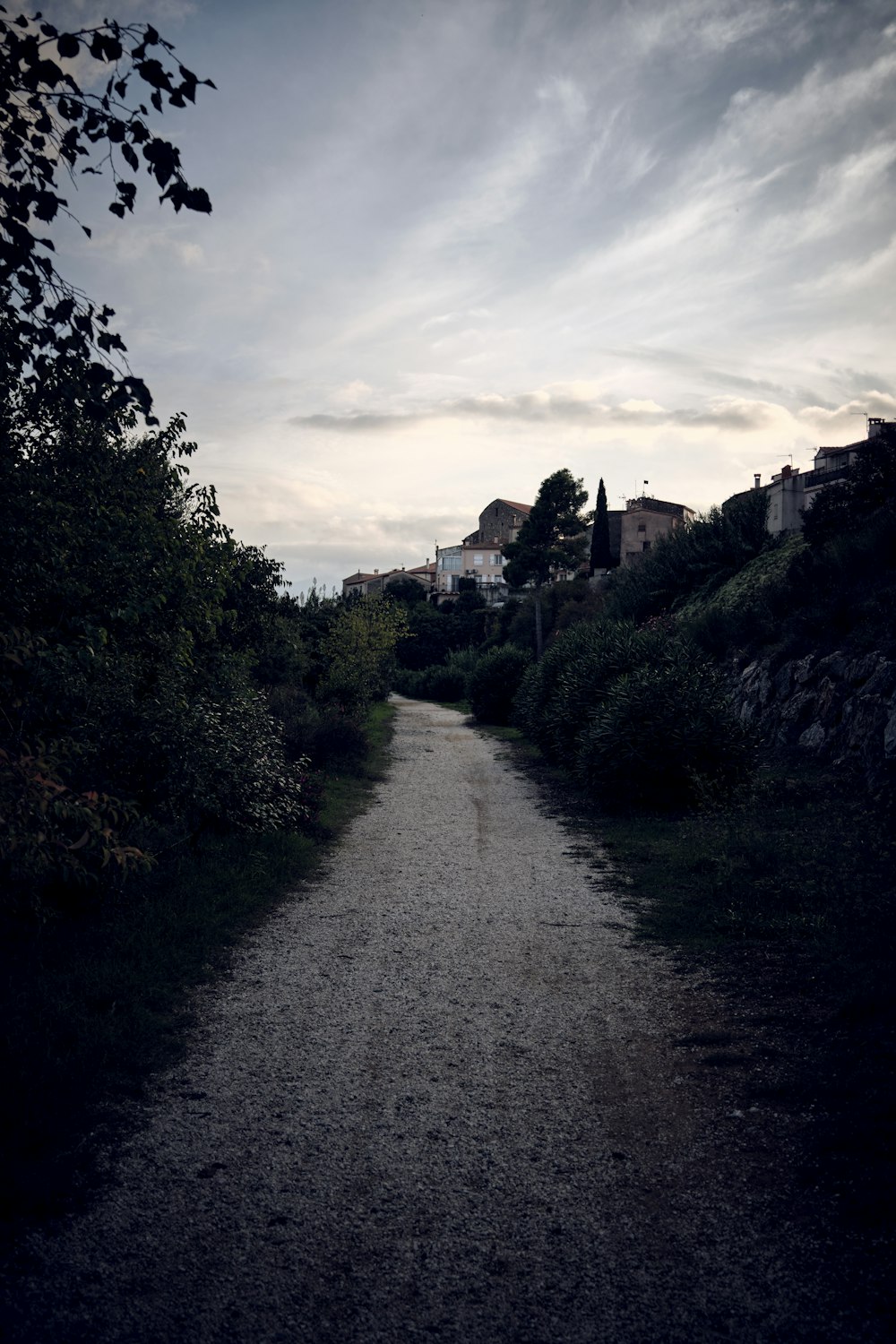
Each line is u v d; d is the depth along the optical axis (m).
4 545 5.87
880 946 5.49
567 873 8.74
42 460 6.77
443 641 68.50
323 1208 3.11
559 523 67.81
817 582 17.58
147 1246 2.88
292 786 10.09
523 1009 5.08
